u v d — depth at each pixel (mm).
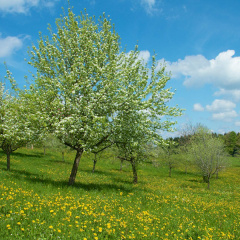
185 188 26406
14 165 26828
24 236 5684
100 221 7441
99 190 14578
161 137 14508
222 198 21031
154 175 43531
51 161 39594
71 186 14062
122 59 15945
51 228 6211
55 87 13430
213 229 9086
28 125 13523
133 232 7086
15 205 7766
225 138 98562
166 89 14766
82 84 13359
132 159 23594
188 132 58094
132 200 12625
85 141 13719
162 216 9945
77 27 15555
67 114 13398
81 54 14469
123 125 13844
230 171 59875
